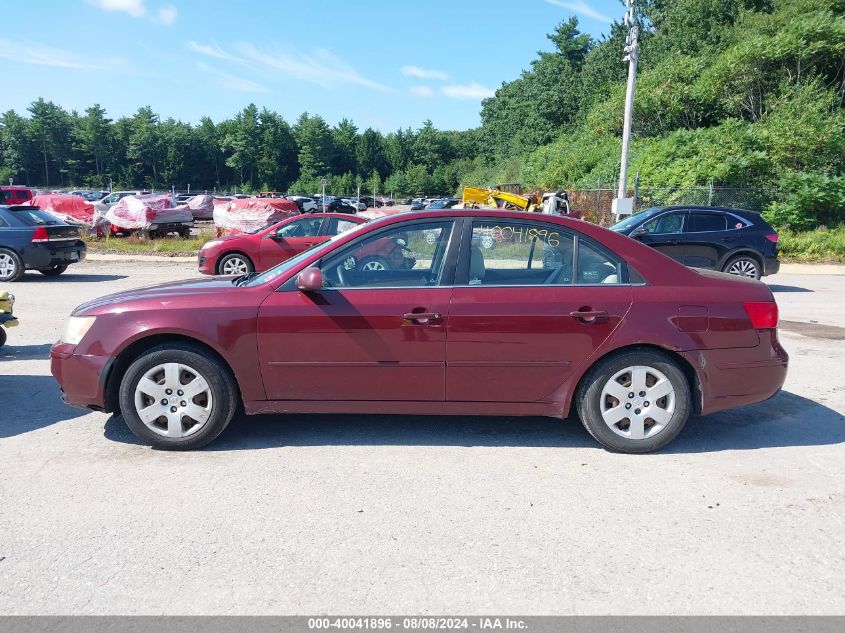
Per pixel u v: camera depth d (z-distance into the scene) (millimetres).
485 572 2971
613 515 3523
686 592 2828
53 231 13703
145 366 4285
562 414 4398
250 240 12688
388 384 4324
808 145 24188
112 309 4363
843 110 27297
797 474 4090
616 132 36781
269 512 3535
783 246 20453
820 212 23016
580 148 36969
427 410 4395
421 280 4371
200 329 4219
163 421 4383
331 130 122438
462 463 4227
